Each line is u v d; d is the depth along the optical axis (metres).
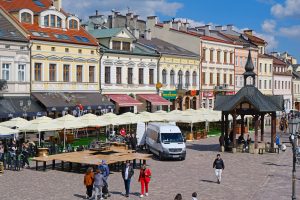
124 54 65.31
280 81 111.50
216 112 63.31
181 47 82.00
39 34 54.97
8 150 38.34
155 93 70.69
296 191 29.44
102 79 62.34
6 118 49.72
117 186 30.30
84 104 57.31
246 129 68.81
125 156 36.03
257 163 40.94
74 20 61.00
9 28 52.69
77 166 37.41
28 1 59.28
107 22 81.31
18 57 52.16
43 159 35.28
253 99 47.06
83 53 59.56
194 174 35.03
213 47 84.56
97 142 44.22
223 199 27.06
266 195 28.23
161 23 88.94
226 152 48.25
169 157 41.22
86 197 26.75
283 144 50.69
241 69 94.31
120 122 49.66
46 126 41.47
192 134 59.72
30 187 29.47
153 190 29.20
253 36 108.06
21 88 52.53
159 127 43.47
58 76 56.62
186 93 76.44
